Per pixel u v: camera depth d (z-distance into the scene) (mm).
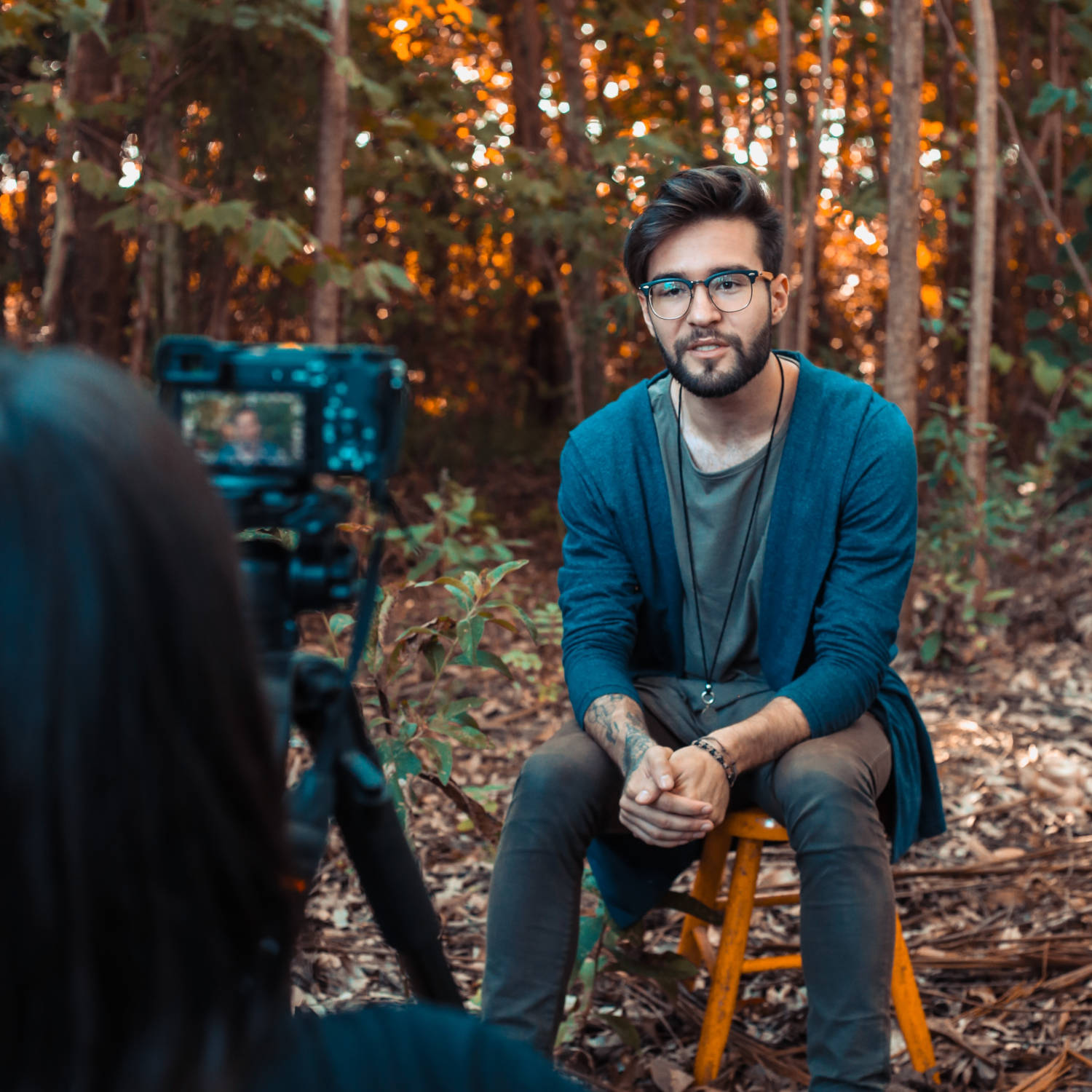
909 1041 2082
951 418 5113
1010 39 8859
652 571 2156
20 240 7770
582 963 2098
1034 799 3373
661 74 9203
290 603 843
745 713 2105
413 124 5383
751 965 2107
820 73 5473
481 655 2086
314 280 4434
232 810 492
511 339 10531
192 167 5641
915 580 4754
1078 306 7457
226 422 806
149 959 469
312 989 2309
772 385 2057
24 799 438
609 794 1940
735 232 1970
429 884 2900
